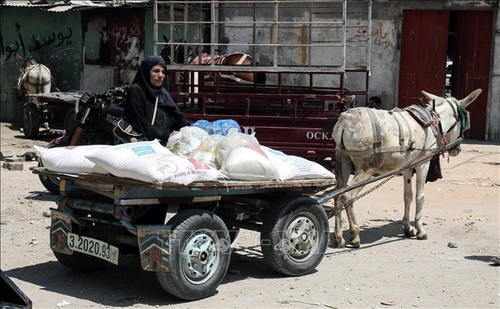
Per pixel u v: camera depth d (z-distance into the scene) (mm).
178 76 13156
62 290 6332
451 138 8539
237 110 12656
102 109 9156
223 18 18000
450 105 8484
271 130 12039
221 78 12891
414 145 7852
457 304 6098
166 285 5863
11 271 6926
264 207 6773
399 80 17297
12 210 9516
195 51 14180
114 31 18391
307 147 11992
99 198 6461
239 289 6363
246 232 8555
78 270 6875
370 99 15734
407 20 17125
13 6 19312
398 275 6902
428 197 10984
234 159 6098
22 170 12680
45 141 16484
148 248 5789
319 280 6680
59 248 6500
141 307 5848
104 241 6258
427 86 17219
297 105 12297
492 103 16859
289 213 6594
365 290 6422
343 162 7699
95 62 18891
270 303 6008
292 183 6453
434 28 17047
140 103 6891
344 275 6859
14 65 20375
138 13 17797
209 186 5812
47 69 17891
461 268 7188
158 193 5875
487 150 15547
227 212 6879
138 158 5668
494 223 9281
